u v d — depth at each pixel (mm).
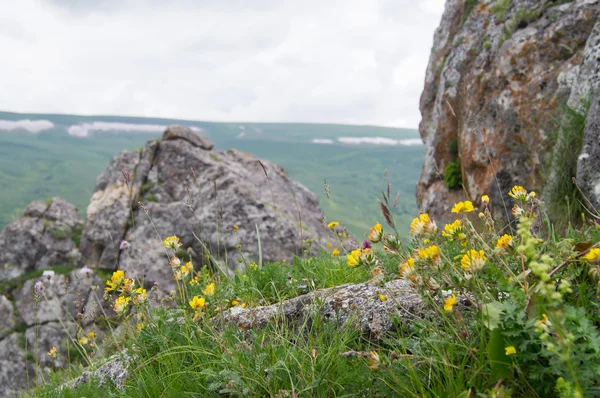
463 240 2582
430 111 10742
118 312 3432
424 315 2857
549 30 7281
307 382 2535
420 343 2506
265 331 3217
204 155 16203
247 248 13570
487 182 7758
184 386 2916
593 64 6078
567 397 1548
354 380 2537
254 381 2609
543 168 6883
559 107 6812
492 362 2000
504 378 1987
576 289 2354
